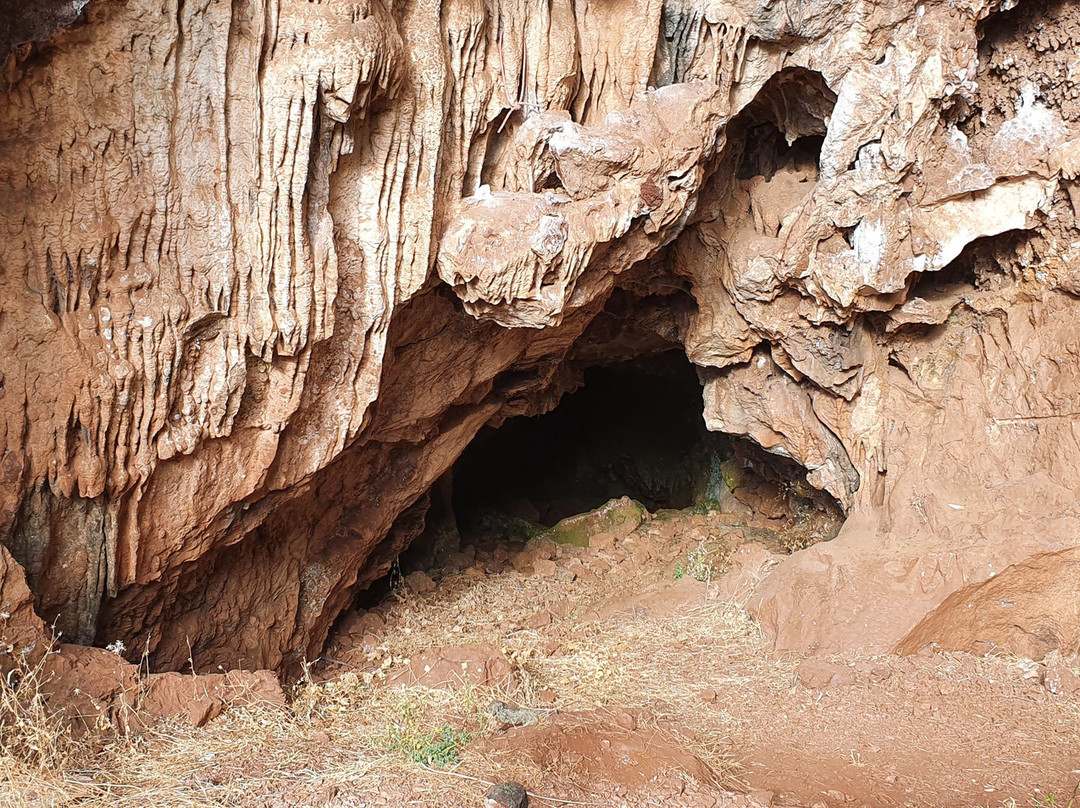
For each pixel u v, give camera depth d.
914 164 5.41
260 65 4.13
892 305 5.91
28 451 4.03
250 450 4.82
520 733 4.18
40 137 3.88
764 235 6.21
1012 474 5.59
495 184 5.34
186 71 4.04
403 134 4.66
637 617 6.73
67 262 4.00
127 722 3.93
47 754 3.49
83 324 4.04
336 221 4.68
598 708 4.79
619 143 4.95
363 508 6.55
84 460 4.17
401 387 5.96
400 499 6.76
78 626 4.49
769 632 5.95
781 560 6.73
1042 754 4.31
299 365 4.67
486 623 6.93
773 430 7.04
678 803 3.69
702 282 6.75
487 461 11.43
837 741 4.54
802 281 6.04
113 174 3.99
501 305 5.13
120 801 3.41
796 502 8.27
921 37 5.17
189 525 4.74
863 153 5.50
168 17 3.91
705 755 4.30
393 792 3.59
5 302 3.91
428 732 4.26
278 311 4.44
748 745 4.52
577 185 5.07
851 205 5.62
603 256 5.39
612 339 8.48
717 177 6.30
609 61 5.40
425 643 6.52
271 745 4.00
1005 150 5.29
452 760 3.90
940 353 6.15
